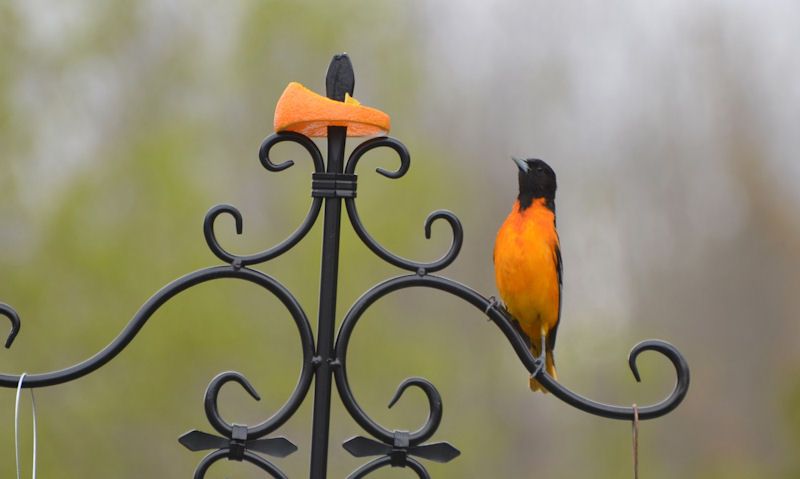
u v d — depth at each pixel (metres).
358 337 18.52
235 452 3.88
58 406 17.55
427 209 18.77
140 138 18.83
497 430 21.27
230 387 17.66
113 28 19.20
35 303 17.61
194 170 18.53
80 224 17.75
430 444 3.93
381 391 18.50
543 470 22.06
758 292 25.16
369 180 18.52
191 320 17.38
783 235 25.48
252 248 18.16
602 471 22.89
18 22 18.78
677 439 24.58
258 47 19.28
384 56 19.77
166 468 17.64
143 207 17.95
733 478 23.62
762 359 25.12
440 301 20.47
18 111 18.45
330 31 19.41
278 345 17.73
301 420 17.75
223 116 19.14
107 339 17.47
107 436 17.58
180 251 17.84
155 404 17.55
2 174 18.16
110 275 17.55
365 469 3.91
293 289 17.89
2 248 17.88
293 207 18.27
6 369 17.48
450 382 20.11
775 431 24.66
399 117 19.66
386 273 18.31
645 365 22.02
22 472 17.23
